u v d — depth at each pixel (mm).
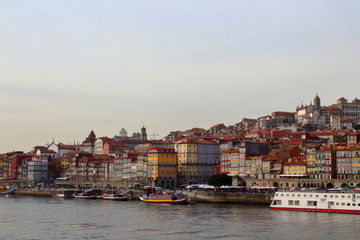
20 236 143875
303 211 196500
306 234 142750
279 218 175500
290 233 144625
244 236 140750
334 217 176250
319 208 193125
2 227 161375
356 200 185250
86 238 140250
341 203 188375
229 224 162625
